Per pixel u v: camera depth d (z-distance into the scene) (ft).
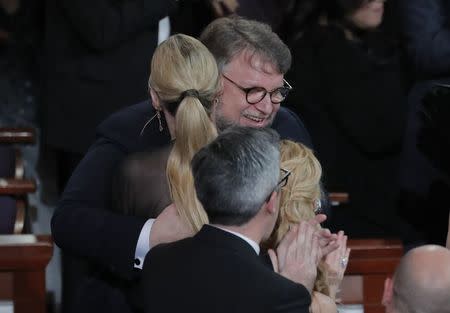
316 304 32.07
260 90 35.53
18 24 60.49
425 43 53.62
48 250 40.55
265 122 36.17
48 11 53.78
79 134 53.36
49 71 53.72
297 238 31.83
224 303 28.86
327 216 36.17
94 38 51.72
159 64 32.65
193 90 32.27
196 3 55.83
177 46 32.76
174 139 33.47
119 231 33.01
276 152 29.76
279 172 30.04
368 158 53.26
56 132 53.57
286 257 31.76
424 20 53.67
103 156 35.35
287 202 32.19
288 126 38.40
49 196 59.26
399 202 53.98
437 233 53.98
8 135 53.98
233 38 35.55
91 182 34.99
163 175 33.55
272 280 29.01
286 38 54.85
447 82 54.39
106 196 34.91
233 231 29.86
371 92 52.49
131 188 33.65
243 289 28.89
